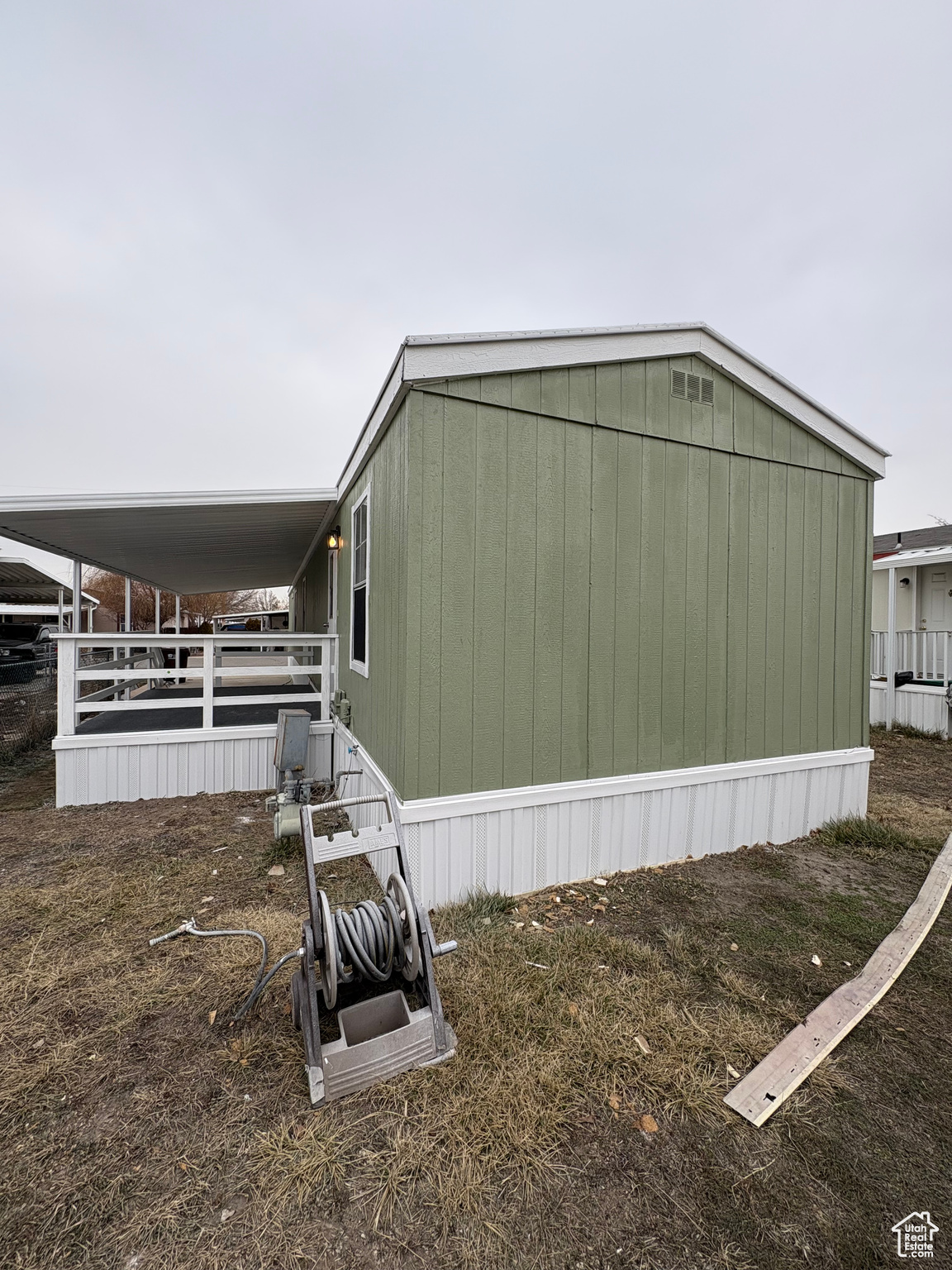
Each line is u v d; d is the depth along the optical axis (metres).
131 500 5.04
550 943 2.74
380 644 3.82
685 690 3.84
